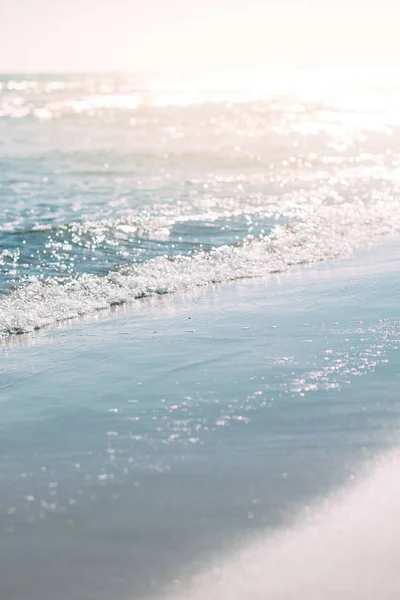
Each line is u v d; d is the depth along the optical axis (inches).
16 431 124.0
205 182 479.5
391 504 92.8
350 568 79.6
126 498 98.1
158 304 218.7
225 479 102.3
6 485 103.5
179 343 175.0
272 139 766.5
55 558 84.5
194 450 113.0
